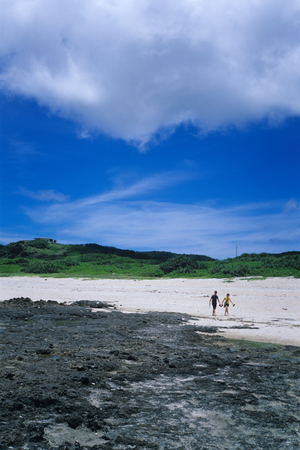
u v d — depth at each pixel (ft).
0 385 26.45
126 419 22.41
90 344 43.91
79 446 18.61
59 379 28.68
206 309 78.07
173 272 178.40
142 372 32.63
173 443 19.47
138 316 68.03
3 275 193.77
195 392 27.61
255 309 77.20
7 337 47.16
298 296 94.17
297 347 43.86
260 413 23.75
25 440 18.83
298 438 20.39
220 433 20.83
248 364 35.88
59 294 106.42
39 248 354.74
